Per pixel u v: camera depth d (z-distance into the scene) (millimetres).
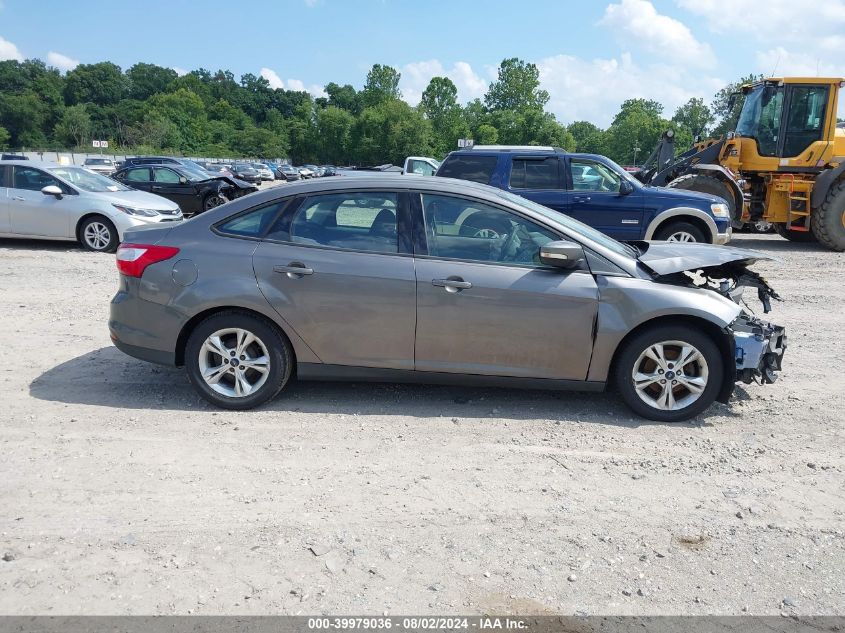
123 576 2912
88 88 156500
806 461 4180
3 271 9938
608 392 5309
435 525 3373
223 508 3484
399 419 4695
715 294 4777
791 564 3119
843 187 12984
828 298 8922
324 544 3186
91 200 11914
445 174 11117
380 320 4633
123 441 4258
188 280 4680
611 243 5008
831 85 13461
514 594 2859
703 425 4719
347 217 4766
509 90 117938
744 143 14094
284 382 4793
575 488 3789
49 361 5820
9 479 3734
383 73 137125
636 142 104375
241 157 129250
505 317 4574
